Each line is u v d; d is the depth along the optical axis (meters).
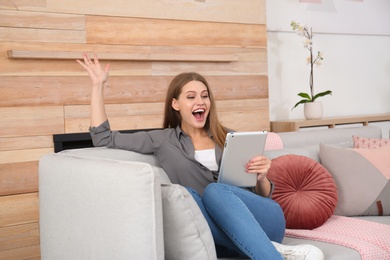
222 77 3.98
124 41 3.58
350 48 5.08
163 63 3.73
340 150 2.79
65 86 3.39
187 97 2.40
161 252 1.72
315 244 2.23
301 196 2.51
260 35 4.15
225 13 3.98
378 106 5.30
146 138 2.38
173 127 2.52
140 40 3.63
